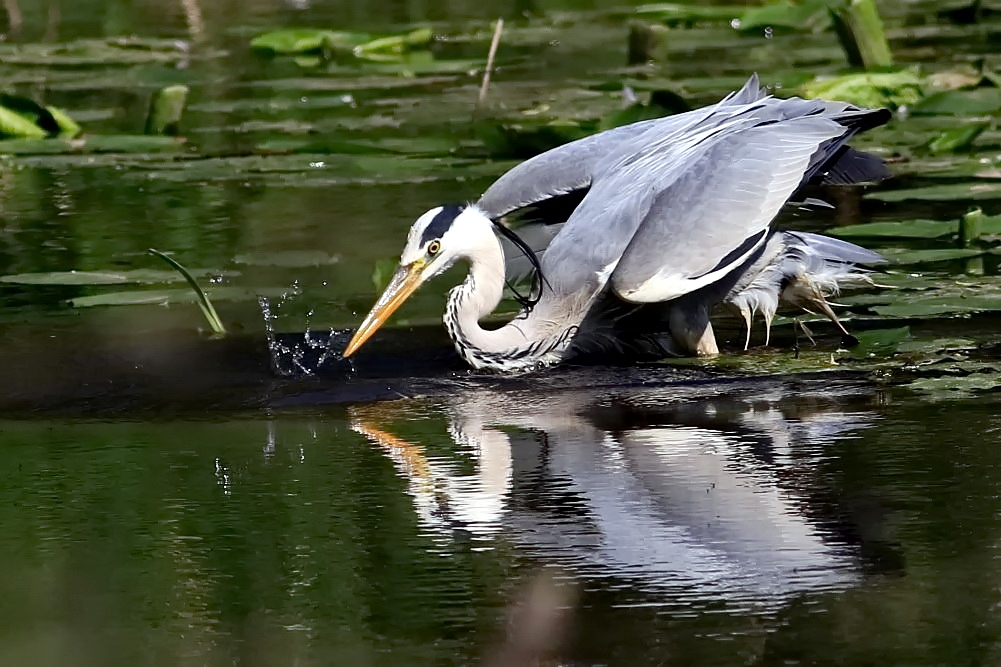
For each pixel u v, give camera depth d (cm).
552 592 744
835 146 1273
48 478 935
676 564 772
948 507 839
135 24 2773
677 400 1088
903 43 2433
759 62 2292
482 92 2025
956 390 1070
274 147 1842
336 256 1465
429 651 684
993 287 1278
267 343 1252
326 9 2902
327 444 998
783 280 1250
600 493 884
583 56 2459
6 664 678
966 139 1752
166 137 1925
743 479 900
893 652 666
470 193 1736
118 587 765
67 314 1346
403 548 805
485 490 895
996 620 695
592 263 1223
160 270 1414
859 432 983
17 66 2427
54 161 1789
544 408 1080
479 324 1337
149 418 1069
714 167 1229
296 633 703
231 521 854
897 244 1436
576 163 1314
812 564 768
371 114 2055
